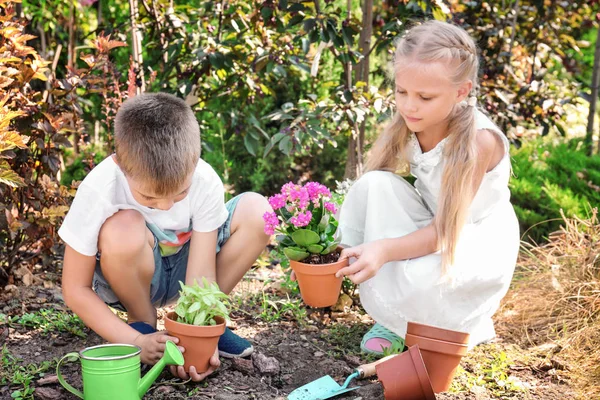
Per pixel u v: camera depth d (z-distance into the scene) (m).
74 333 2.56
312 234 2.19
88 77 3.29
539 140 5.52
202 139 4.54
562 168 4.96
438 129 2.43
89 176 2.20
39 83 4.82
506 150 2.45
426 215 2.60
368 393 2.20
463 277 2.37
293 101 5.06
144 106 2.05
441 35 2.24
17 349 2.43
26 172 3.01
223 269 2.52
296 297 3.09
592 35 7.80
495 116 4.67
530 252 3.49
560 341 2.67
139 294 2.34
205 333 2.08
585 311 2.83
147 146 1.98
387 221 2.48
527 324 2.95
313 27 3.74
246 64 4.25
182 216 2.36
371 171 2.60
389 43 3.99
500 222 2.53
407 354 2.02
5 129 2.54
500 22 4.80
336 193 3.32
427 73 2.19
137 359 1.97
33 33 4.83
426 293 2.36
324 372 2.39
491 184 2.45
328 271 2.20
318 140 3.91
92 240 2.20
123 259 2.21
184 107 2.14
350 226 2.60
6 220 2.85
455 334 2.09
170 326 2.10
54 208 2.96
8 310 2.75
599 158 4.98
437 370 2.12
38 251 3.17
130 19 4.28
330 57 4.98
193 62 3.96
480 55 4.28
